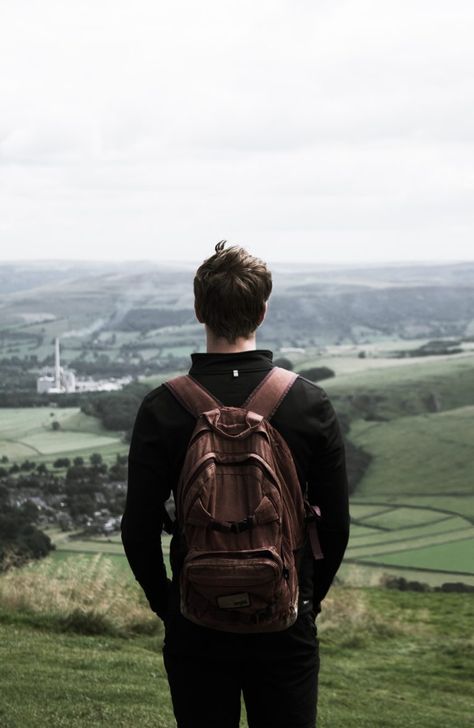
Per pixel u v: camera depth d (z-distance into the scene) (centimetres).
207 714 277
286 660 275
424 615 2177
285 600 267
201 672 277
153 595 302
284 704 276
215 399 286
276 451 277
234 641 272
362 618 1834
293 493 278
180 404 286
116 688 791
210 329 301
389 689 1216
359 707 1009
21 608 1298
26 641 1077
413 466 12612
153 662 1016
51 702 693
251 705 284
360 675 1317
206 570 259
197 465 268
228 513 264
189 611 270
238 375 290
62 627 1245
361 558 8094
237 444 273
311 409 287
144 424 288
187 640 276
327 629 1744
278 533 267
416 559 7975
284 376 293
